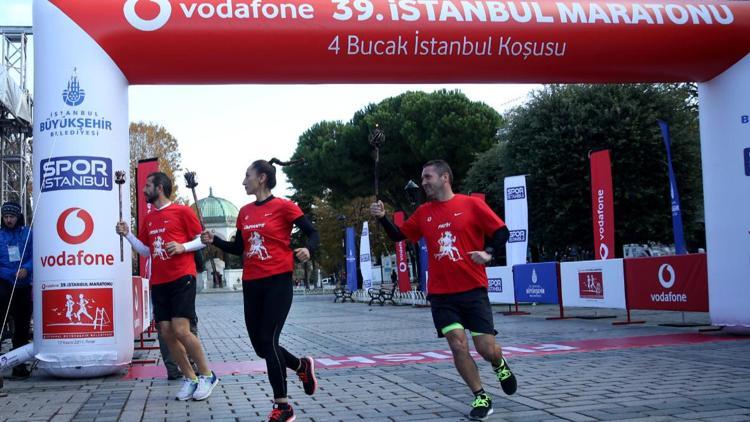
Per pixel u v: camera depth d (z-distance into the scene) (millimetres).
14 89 21719
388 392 5840
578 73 8742
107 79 7516
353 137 35094
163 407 5406
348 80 8297
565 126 23875
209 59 7746
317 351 9570
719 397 5121
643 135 23250
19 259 7566
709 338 9305
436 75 8406
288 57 7910
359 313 19766
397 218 22766
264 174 4902
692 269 10539
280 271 4730
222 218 71875
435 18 8133
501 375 4691
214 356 9203
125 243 7547
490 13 8273
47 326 7176
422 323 14766
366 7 8008
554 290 14430
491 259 4465
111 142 7500
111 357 7227
